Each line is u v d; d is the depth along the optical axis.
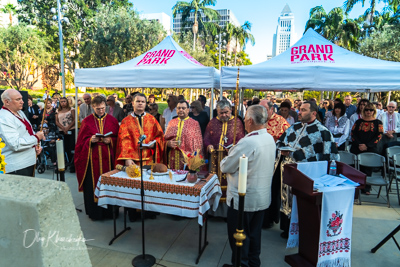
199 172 3.27
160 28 23.44
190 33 37.50
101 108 4.06
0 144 2.23
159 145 4.08
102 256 3.06
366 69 4.41
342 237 2.61
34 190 1.06
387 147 5.59
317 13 27.17
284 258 3.10
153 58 5.66
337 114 6.06
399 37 19.45
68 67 28.69
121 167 3.39
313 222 2.64
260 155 2.36
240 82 4.82
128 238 3.49
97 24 22.92
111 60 22.56
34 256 1.00
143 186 2.96
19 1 30.62
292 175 2.62
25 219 1.00
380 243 3.20
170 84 5.14
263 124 2.44
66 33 29.77
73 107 7.08
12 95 3.10
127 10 23.81
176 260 3.02
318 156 3.05
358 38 26.58
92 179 3.91
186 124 4.21
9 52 24.33
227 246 3.34
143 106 3.98
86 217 4.11
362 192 5.40
